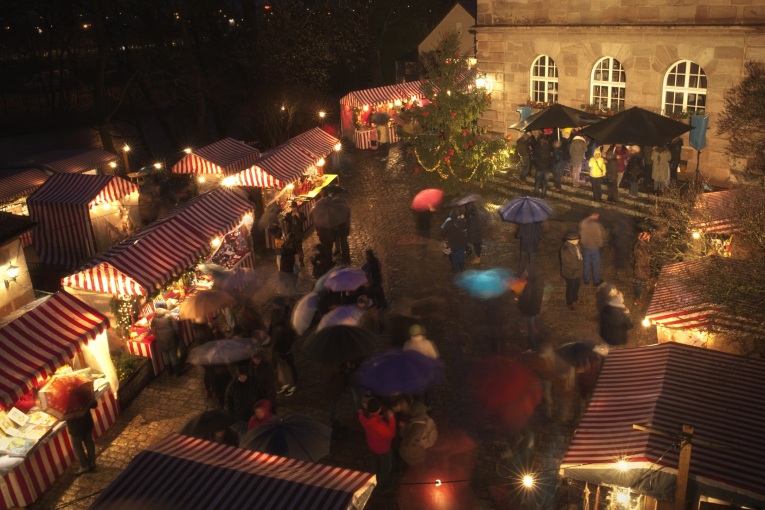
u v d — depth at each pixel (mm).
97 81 29703
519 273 15953
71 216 18812
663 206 16094
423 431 9297
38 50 37000
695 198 14367
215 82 34344
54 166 24500
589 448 7406
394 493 9508
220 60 35656
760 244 11766
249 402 10383
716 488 6699
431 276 16562
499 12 25453
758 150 17875
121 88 37594
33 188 22266
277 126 33875
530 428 10648
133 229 20453
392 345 12445
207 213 16281
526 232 15430
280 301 12391
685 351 8820
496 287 15555
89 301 13180
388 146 29859
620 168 20188
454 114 22141
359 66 47562
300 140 22656
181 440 8102
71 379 10547
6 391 9609
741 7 19438
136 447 11172
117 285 12992
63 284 13148
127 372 12562
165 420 11852
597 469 7152
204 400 12398
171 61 32844
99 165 25875
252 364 10805
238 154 22484
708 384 8133
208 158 21594
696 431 7320
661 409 7688
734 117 18250
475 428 10836
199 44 34312
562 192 21594
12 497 9672
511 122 26438
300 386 12500
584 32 23016
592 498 7520
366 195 23297
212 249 16438
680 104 21656
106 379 11625
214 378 11625
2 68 38750
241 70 36500
